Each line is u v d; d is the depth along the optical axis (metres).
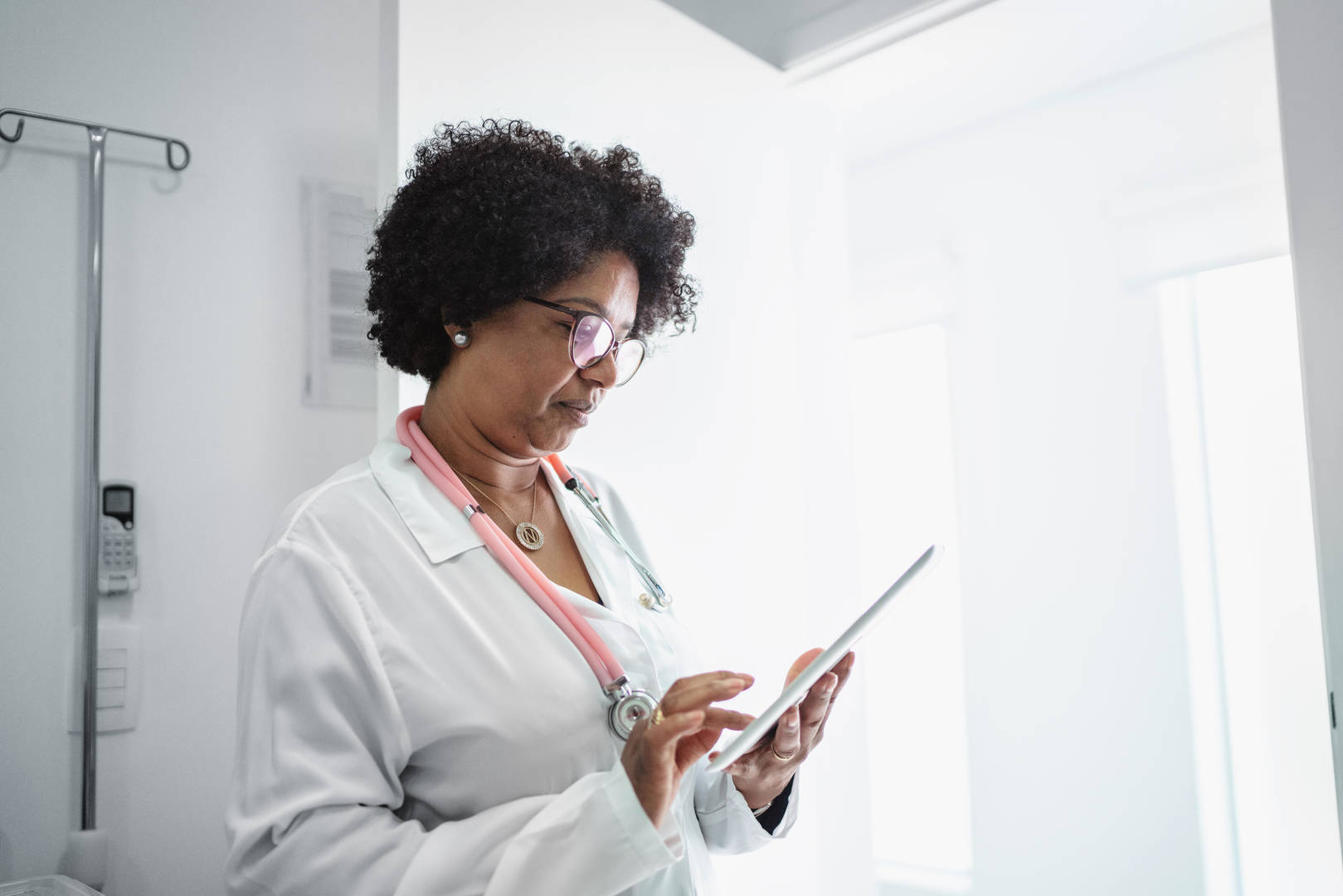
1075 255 2.96
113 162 1.84
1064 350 2.97
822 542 2.32
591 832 0.77
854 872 2.32
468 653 0.89
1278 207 2.59
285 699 0.84
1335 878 2.46
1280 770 2.55
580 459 1.69
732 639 1.95
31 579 1.71
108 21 1.86
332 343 2.06
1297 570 2.56
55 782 1.70
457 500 0.99
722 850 1.10
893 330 3.33
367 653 0.85
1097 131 2.91
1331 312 1.58
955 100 2.99
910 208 3.31
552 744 0.88
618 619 1.01
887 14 2.16
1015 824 2.98
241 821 0.83
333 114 2.10
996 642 3.06
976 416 3.14
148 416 1.84
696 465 1.92
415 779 0.90
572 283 0.99
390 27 1.48
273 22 2.04
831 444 2.39
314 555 0.89
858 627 0.78
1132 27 2.57
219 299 1.94
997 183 3.12
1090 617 2.88
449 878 0.78
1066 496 2.95
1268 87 2.61
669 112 1.95
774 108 2.25
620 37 1.86
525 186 0.97
